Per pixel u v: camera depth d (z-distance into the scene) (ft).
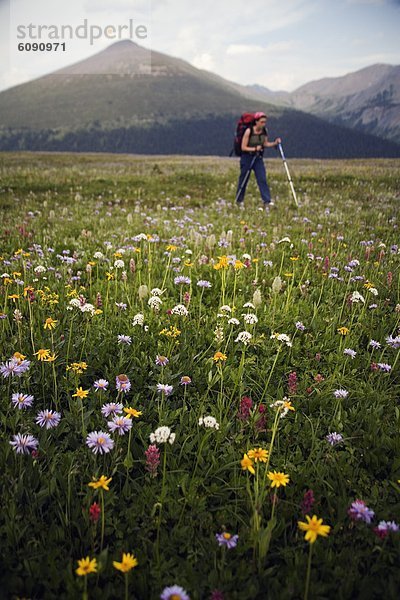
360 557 9.00
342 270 24.71
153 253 27.25
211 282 22.50
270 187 63.41
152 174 77.10
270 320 18.12
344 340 16.92
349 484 10.77
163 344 15.90
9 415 12.39
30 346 15.26
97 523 9.45
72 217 39.88
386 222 38.09
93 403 12.78
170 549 9.11
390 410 13.50
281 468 11.03
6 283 20.07
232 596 8.23
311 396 13.99
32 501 9.79
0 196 54.24
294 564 9.02
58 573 8.43
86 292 20.83
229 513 9.96
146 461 10.33
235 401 13.33
